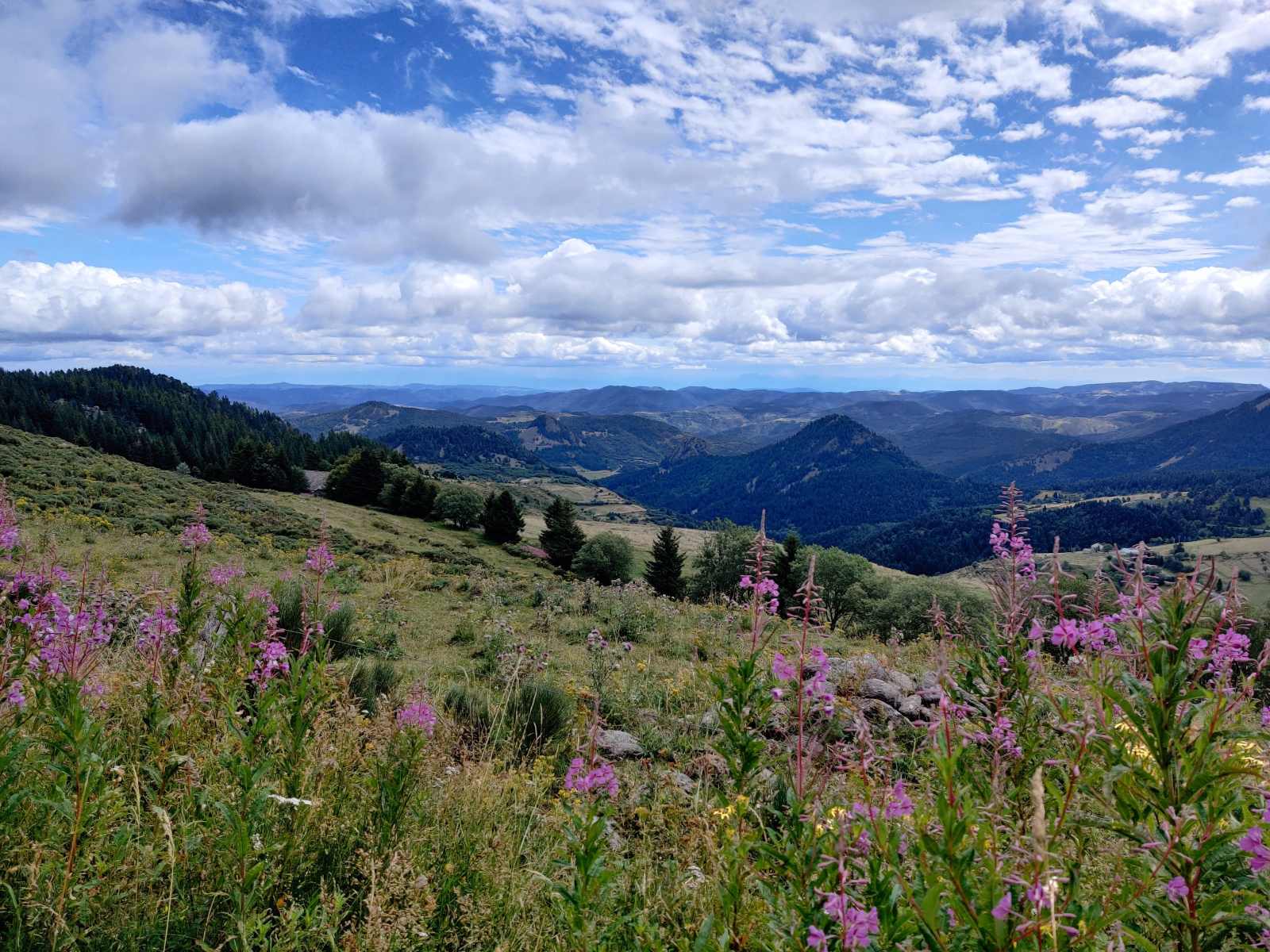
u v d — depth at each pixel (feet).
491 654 44.55
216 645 15.48
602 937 9.79
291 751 11.93
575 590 84.64
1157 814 6.78
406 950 10.12
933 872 6.12
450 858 12.67
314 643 14.64
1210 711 6.98
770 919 8.02
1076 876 5.94
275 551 110.32
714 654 33.32
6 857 9.42
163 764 11.78
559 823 14.58
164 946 9.17
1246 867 6.49
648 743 24.86
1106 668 7.83
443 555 198.08
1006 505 10.28
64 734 9.73
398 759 13.37
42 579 12.70
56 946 8.63
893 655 31.07
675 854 14.32
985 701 9.70
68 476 160.35
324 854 12.30
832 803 9.43
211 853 10.65
